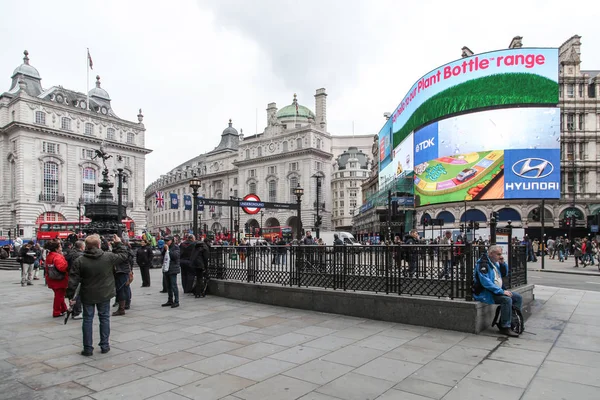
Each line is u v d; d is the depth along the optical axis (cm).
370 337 728
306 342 700
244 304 1096
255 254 1152
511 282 940
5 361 614
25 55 7069
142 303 1139
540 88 4084
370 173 9750
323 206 7819
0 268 2786
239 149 9188
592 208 4366
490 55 4244
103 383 519
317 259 1007
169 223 12350
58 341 734
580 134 4484
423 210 4953
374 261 905
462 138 4350
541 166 4044
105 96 7669
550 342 687
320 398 461
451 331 766
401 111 5697
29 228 6012
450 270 799
